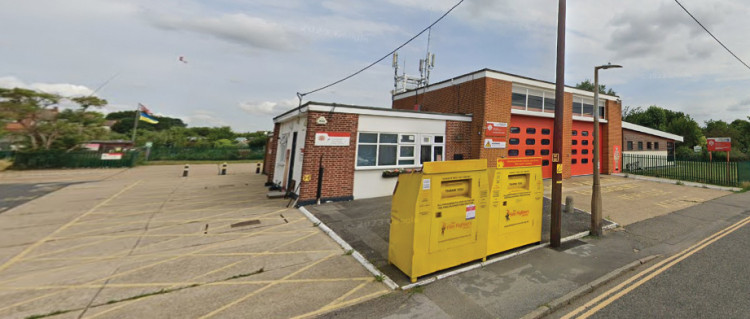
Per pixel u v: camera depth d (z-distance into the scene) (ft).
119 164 80.64
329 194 31.22
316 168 30.60
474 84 42.55
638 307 11.98
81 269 15.20
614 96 57.16
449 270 15.17
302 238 20.39
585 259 17.03
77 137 81.82
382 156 34.68
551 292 13.07
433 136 38.45
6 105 71.20
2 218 25.32
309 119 30.14
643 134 70.38
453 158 40.04
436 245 14.37
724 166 45.39
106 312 11.23
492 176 17.12
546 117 48.14
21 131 75.66
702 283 14.06
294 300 12.26
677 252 18.31
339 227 22.49
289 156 38.24
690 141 115.75
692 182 46.19
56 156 73.97
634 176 51.62
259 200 33.53
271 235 21.02
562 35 19.29
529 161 18.92
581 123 54.13
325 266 15.78
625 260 16.90
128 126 192.44
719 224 24.59
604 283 14.23
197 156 116.47
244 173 68.59
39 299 12.14
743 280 14.32
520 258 17.07
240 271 15.08
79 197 35.19
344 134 31.94
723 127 128.47
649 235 21.74
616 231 22.71
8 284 13.46
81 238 20.15
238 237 20.54
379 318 11.05
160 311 11.33
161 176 60.03
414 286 13.44
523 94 45.83
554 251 18.30
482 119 40.37
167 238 20.26
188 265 15.76
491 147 41.04
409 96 59.31
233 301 12.12
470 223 15.69
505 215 17.51
